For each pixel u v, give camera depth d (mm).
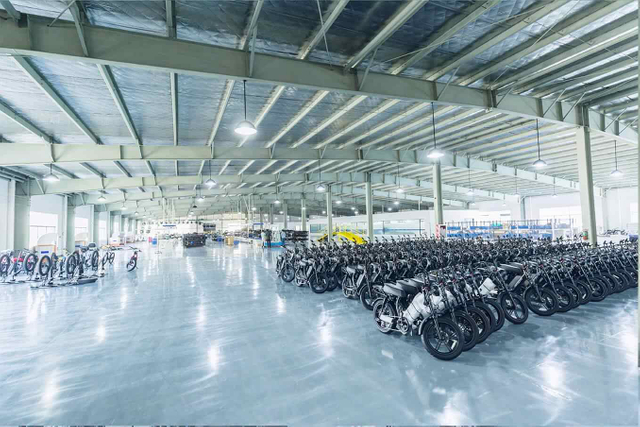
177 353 3217
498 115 6938
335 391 2422
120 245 21906
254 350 3250
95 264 8883
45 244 9391
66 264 7445
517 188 16734
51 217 12891
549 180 13211
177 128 6148
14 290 6676
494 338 3338
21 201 10234
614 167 11664
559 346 3109
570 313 4121
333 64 4480
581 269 4629
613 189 16422
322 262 5977
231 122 6523
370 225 13594
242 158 8477
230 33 3766
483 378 2547
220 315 4566
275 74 4113
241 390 2475
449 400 2258
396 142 8906
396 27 3543
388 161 9594
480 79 5117
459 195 19312
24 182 10297
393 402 2252
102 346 3434
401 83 4859
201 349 3309
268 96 5324
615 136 7156
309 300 5359
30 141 6895
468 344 3033
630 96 6094
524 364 2762
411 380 2551
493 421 2018
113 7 3211
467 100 5312
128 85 4590
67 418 2160
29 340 3631
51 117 5586
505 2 3410
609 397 2246
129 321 4332
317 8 3355
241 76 3945
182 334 3781
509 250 6363
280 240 19641
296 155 8883
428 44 4148
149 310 4906
